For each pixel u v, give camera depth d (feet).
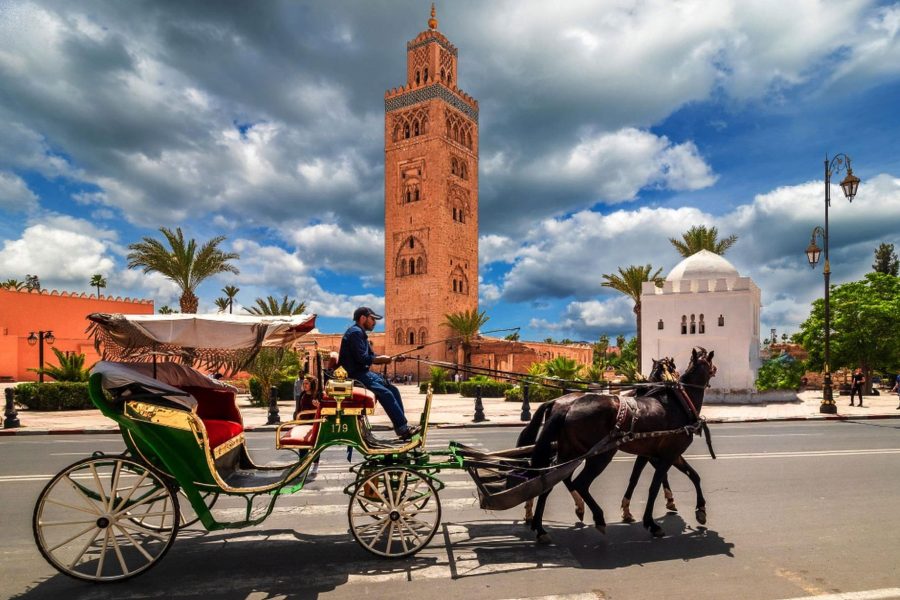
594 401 20.04
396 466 17.95
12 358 118.21
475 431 52.34
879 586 15.33
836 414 65.72
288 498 25.52
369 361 19.75
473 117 206.80
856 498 24.88
